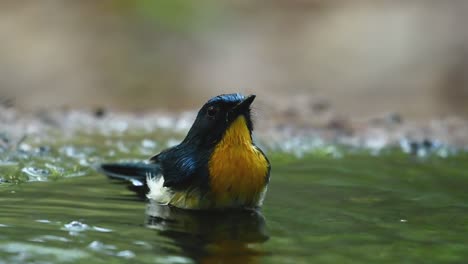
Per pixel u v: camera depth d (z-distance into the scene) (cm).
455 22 2644
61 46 2561
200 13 2750
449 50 2555
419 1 2794
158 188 924
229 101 898
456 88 2417
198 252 697
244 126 899
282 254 697
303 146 1352
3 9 2719
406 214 870
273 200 934
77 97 2330
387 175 1107
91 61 2517
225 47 2625
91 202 884
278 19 2786
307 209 888
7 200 872
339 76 2472
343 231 786
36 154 1155
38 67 2455
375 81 2456
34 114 1507
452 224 827
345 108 2209
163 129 1486
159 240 731
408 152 1323
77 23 2688
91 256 665
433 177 1098
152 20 2705
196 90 2425
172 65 2534
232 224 812
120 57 2550
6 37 2559
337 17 2777
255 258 684
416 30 2636
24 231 732
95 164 1082
